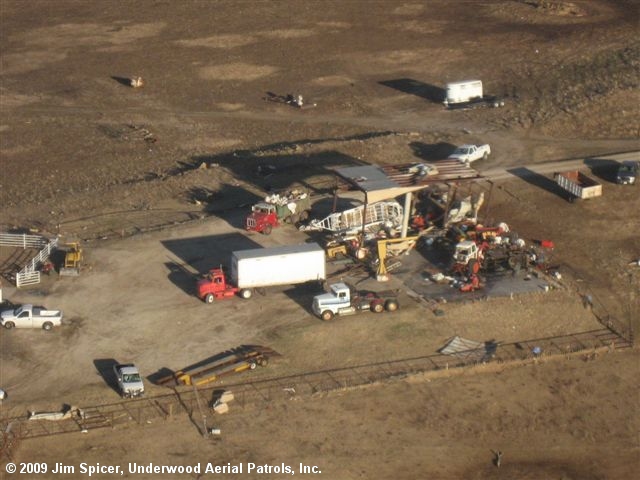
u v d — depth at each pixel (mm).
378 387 78062
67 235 105250
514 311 88438
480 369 80562
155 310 88938
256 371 79938
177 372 79375
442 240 98875
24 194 121750
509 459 71000
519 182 114750
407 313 87812
